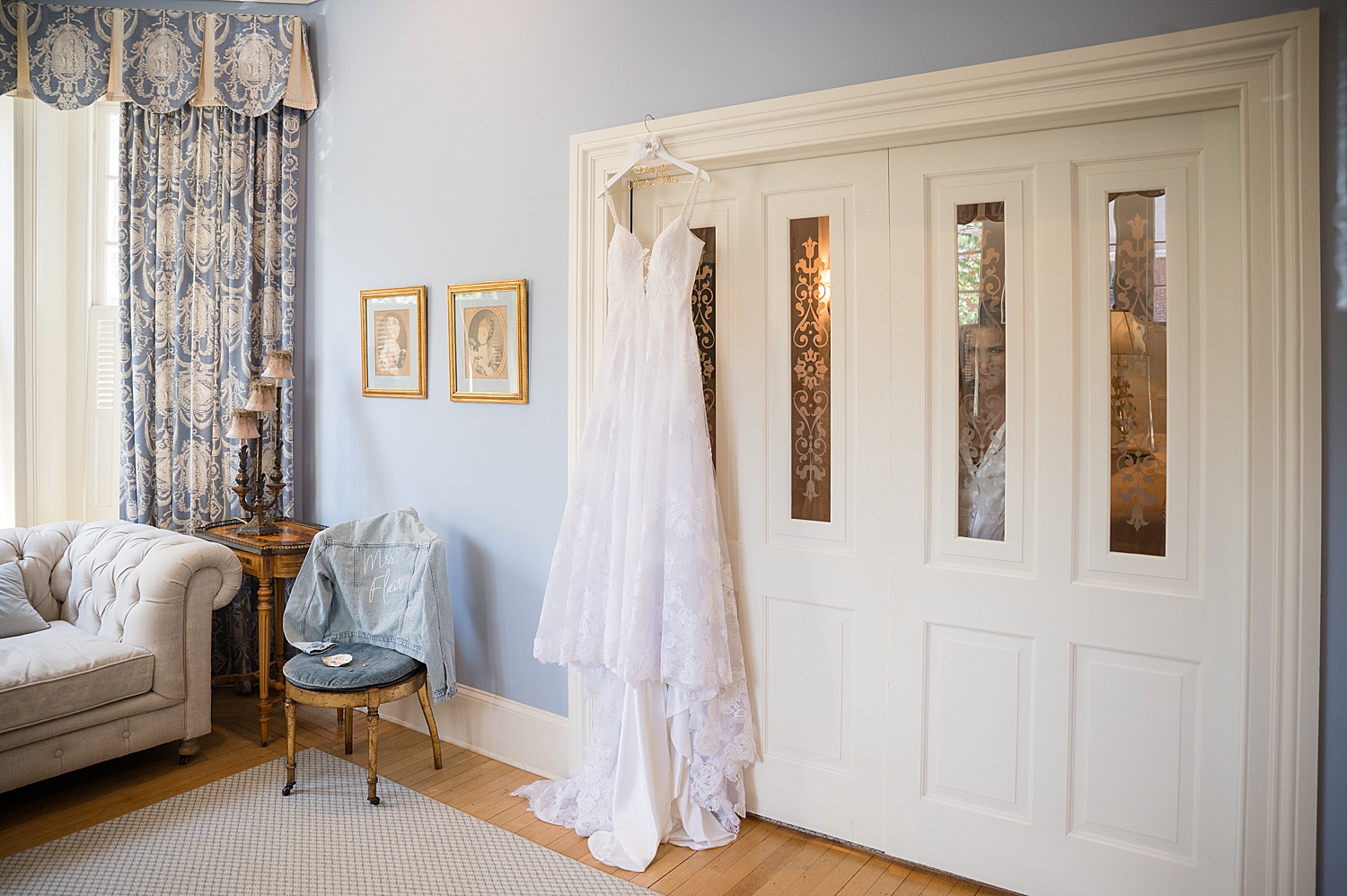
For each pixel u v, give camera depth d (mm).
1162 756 2146
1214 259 2059
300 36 3637
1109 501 2193
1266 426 1923
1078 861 2246
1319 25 1841
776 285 2615
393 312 3428
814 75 2434
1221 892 2082
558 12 2934
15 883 2285
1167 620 2123
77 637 2977
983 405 2344
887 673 2479
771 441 2639
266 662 3252
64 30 3496
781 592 2637
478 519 3211
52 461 3822
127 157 3590
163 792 2836
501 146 3090
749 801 2725
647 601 2480
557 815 2691
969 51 2215
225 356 3736
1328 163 1858
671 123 2643
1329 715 1891
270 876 2330
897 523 2447
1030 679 2297
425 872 2371
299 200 3775
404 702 3455
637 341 2611
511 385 3072
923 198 2381
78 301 3859
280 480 3674
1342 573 1870
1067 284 2215
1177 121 2090
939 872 2430
